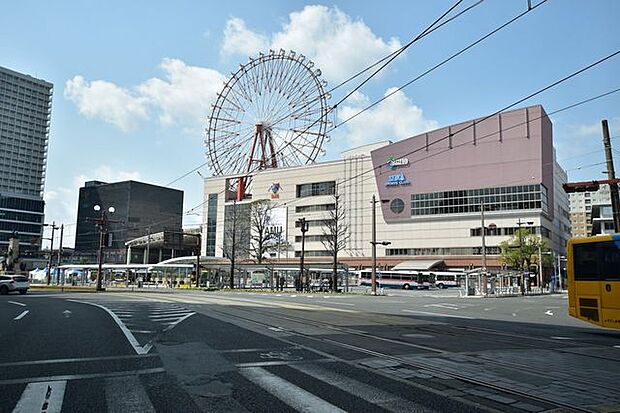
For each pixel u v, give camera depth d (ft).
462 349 36.60
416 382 24.59
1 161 364.58
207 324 50.52
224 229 335.47
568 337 47.91
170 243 220.23
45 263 357.41
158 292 142.31
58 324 49.29
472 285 169.17
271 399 20.88
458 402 21.02
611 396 22.85
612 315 49.29
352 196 307.78
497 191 262.88
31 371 26.37
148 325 48.83
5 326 47.50
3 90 368.68
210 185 357.41
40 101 392.06
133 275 243.60
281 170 334.03
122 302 87.25
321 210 316.40
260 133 278.46
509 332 50.44
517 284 209.36
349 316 64.44
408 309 83.56
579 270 53.26
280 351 33.53
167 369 26.99
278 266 213.87
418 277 239.09
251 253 297.74
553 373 27.94
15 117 375.86
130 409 19.45
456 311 84.02
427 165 284.61
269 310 71.31
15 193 366.84
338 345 36.99
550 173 274.98
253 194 342.44
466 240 269.64
